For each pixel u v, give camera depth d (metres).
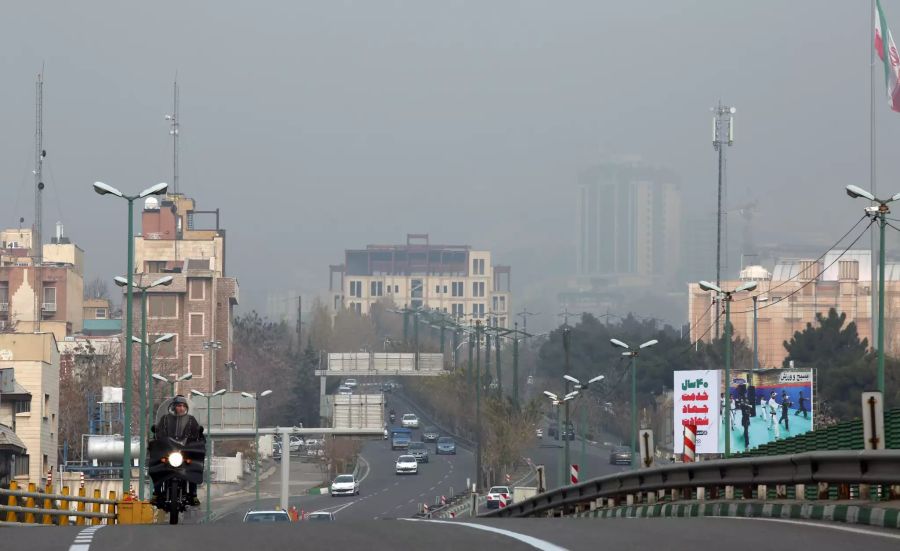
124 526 41.41
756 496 59.34
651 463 80.62
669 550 31.17
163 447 51.81
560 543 32.88
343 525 40.31
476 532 36.72
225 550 31.58
